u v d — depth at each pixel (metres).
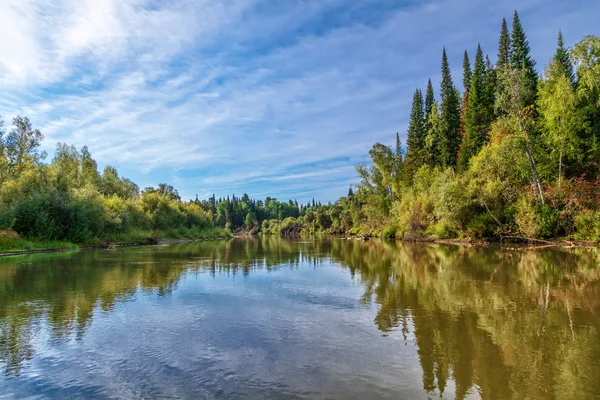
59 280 16.44
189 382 6.08
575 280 14.85
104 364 6.89
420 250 31.20
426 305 11.37
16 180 38.91
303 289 14.28
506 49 50.31
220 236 95.19
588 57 28.00
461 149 50.66
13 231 33.09
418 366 6.71
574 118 30.16
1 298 12.65
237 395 5.60
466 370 6.49
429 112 64.75
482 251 27.81
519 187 34.81
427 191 48.06
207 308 11.23
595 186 31.17
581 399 5.38
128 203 57.38
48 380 6.21
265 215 169.38
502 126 37.56
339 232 96.88
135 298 12.64
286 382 6.05
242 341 8.16
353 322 9.63
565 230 29.38
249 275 18.11
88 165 67.19
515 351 7.39
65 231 38.59
